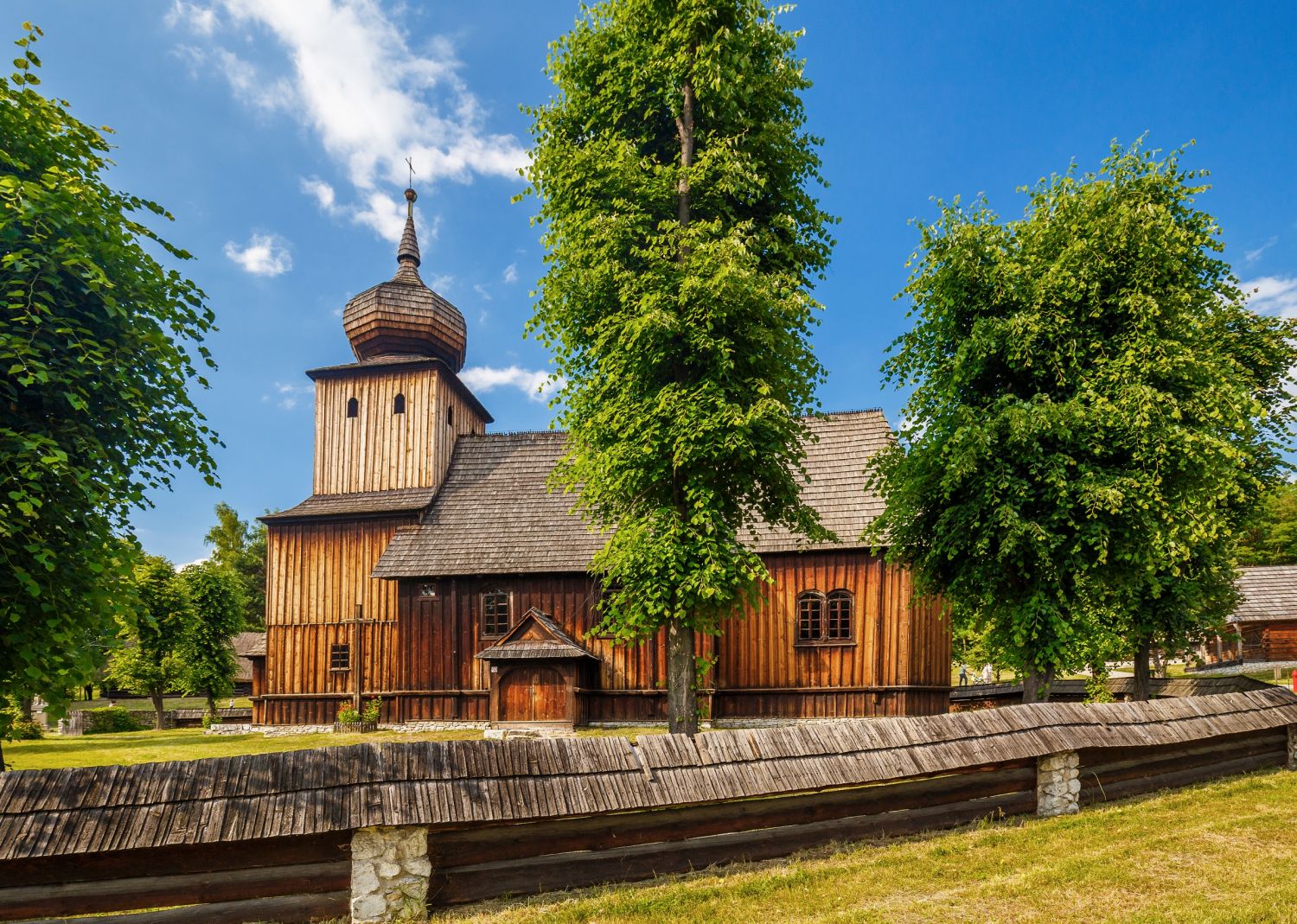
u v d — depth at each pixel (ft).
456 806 19.99
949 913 19.86
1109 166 42.45
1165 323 38.01
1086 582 40.55
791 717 69.26
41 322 20.36
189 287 24.85
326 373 87.30
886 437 76.54
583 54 40.14
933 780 28.02
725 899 21.09
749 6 37.78
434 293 93.35
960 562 43.42
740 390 35.53
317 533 82.17
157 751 63.67
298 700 79.51
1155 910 19.39
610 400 38.09
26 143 22.30
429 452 84.64
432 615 76.43
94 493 21.06
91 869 18.52
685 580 33.96
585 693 72.13
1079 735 30.27
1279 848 24.36
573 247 38.42
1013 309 40.78
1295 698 39.63
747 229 37.55
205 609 107.24
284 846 19.79
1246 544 154.51
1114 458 38.32
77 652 23.03
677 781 22.81
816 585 70.44
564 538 76.13
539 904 20.85
